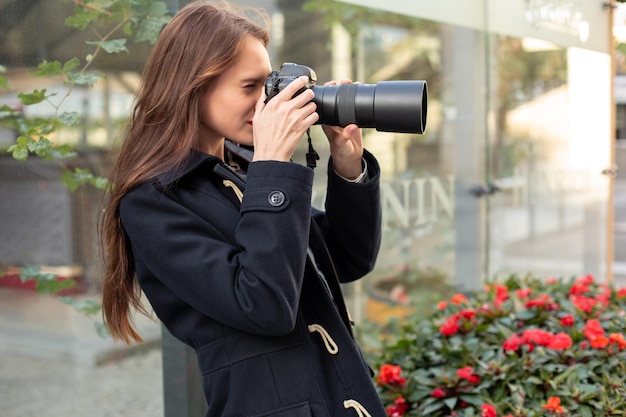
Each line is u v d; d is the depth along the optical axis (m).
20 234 2.27
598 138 4.07
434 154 3.81
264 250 1.15
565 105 4.00
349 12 3.53
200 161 1.26
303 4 3.29
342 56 3.66
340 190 1.42
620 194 6.10
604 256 4.26
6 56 2.16
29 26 2.19
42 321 2.39
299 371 1.25
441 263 3.72
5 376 2.34
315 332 1.30
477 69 3.69
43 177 2.31
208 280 1.18
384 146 3.58
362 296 3.51
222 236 1.25
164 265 1.22
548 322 2.46
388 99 1.26
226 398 1.27
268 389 1.24
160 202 1.23
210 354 1.27
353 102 1.28
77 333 2.47
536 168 4.00
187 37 1.25
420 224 3.68
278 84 1.26
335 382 1.28
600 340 2.19
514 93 3.85
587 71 4.04
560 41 3.92
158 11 2.21
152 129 1.27
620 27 4.14
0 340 2.32
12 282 2.29
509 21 3.74
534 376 2.12
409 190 3.65
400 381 2.19
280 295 1.15
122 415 2.46
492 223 3.80
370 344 3.45
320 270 1.39
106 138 2.38
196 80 1.23
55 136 2.30
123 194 1.26
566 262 4.15
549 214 4.08
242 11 1.40
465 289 3.74
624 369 2.18
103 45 2.14
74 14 2.24
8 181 2.24
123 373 2.49
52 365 2.42
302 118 1.23
